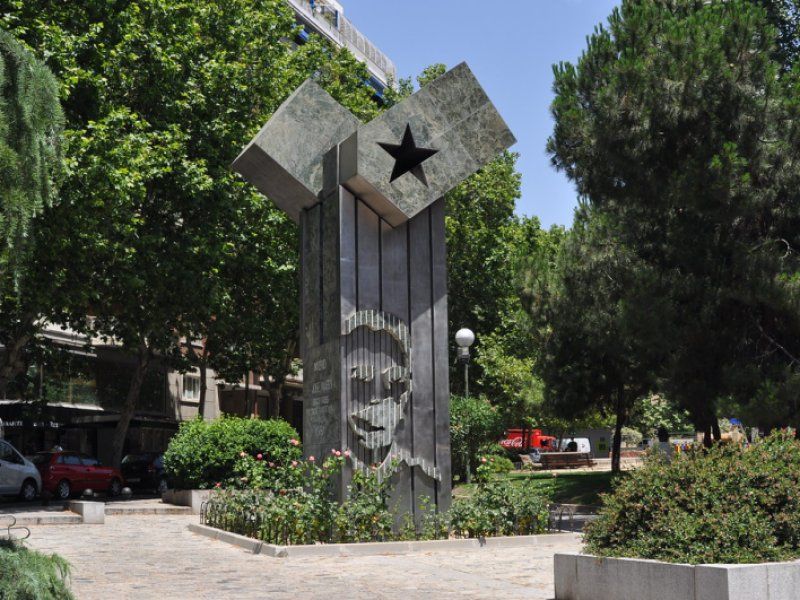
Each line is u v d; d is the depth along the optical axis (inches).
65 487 1190.3
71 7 1027.3
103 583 420.2
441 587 403.9
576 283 1033.5
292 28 1430.9
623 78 772.0
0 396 1090.1
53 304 1035.9
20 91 290.7
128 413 1320.1
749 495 313.7
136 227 1081.4
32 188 287.7
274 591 394.9
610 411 1282.0
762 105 738.2
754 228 834.2
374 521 550.0
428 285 605.3
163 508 881.5
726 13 790.5
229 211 1210.6
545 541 577.0
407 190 589.6
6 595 244.7
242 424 926.4
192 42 1165.1
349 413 572.4
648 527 327.0
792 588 284.2
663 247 922.1
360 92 1626.5
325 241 603.5
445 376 601.6
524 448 2322.8
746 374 779.4
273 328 1405.0
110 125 997.8
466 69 608.7
